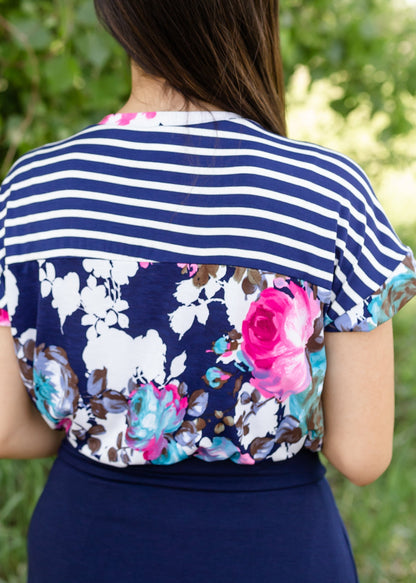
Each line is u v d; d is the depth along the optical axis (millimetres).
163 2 926
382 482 2781
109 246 915
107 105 2236
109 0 961
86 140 944
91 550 993
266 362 925
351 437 1002
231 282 905
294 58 2854
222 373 930
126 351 937
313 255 910
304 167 922
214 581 968
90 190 923
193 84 944
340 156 952
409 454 2973
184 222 908
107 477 999
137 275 913
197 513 975
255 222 900
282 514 995
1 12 1996
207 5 930
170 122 939
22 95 2143
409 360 3432
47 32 2008
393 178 4605
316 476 1048
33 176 955
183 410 942
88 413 969
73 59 2055
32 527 1090
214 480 981
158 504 979
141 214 913
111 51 2125
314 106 3377
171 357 930
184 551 970
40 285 944
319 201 914
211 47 941
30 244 942
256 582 973
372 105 3205
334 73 3104
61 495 1038
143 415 949
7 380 1016
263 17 994
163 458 964
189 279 908
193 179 912
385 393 990
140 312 922
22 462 2457
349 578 1072
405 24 3121
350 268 929
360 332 950
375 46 2951
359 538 2520
